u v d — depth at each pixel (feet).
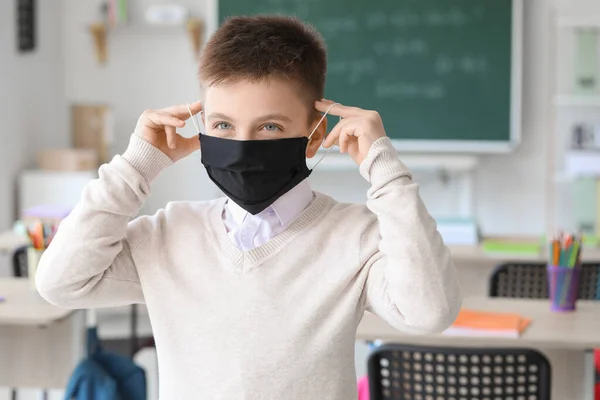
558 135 18.45
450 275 4.33
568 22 17.44
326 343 4.39
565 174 17.92
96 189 4.45
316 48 4.59
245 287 4.45
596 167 17.19
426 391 7.40
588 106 18.31
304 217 4.61
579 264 9.02
